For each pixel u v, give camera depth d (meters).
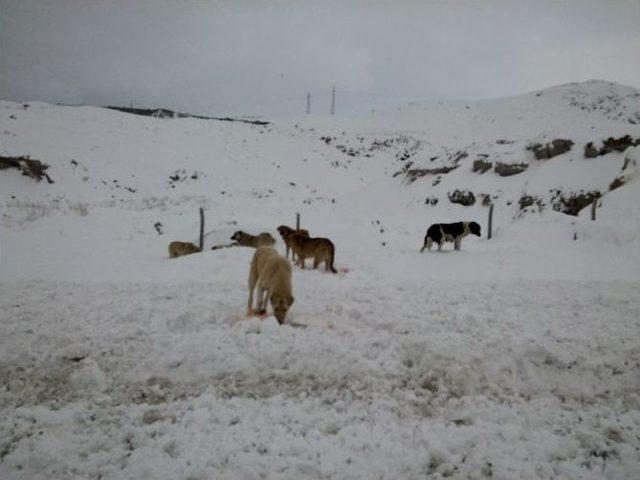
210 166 39.81
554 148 26.70
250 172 40.66
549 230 16.58
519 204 24.30
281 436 4.19
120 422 4.49
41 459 3.83
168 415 4.62
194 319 7.34
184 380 5.49
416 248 16.03
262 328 6.70
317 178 43.16
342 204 33.66
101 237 17.38
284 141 52.03
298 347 6.09
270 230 17.67
